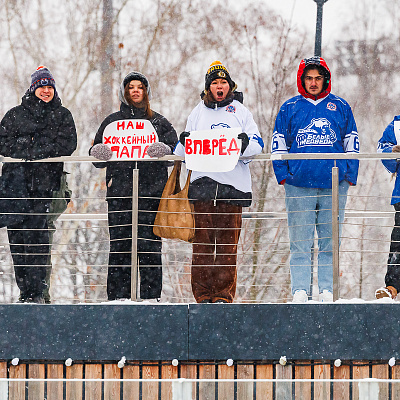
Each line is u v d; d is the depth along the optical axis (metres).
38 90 26.72
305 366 23.73
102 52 56.84
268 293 54.69
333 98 26.23
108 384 23.91
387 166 26.47
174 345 23.83
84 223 55.16
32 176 26.95
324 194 25.91
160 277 26.39
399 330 23.59
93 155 26.09
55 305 24.20
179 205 26.30
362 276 55.75
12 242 27.11
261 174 55.38
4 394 22.61
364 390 21.95
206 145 25.48
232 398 23.62
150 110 27.03
